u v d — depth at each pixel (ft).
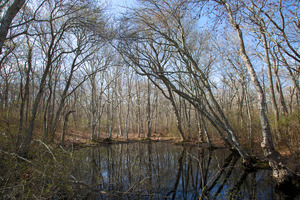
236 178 27.99
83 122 91.40
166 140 76.02
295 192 21.45
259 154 37.19
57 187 17.93
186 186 25.34
